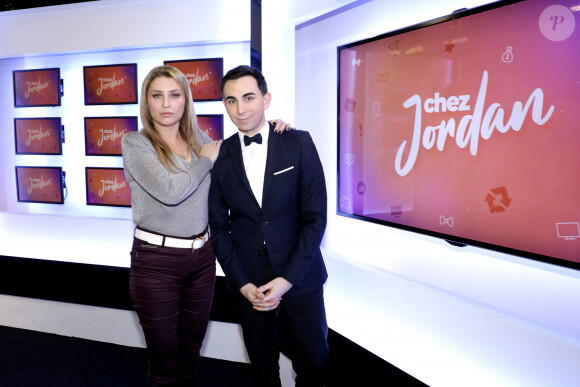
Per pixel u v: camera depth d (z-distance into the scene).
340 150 2.39
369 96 2.17
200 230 1.86
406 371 1.81
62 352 2.99
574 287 1.46
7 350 3.00
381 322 2.22
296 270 1.71
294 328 1.84
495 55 1.60
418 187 1.96
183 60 2.88
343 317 2.32
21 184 3.33
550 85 1.44
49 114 3.24
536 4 1.46
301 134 1.78
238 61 2.85
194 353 2.04
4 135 3.35
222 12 2.74
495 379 1.67
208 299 1.96
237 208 1.82
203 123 2.88
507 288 1.66
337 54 2.31
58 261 3.16
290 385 2.55
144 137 1.79
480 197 1.70
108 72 3.03
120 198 3.12
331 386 2.23
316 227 1.74
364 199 2.27
